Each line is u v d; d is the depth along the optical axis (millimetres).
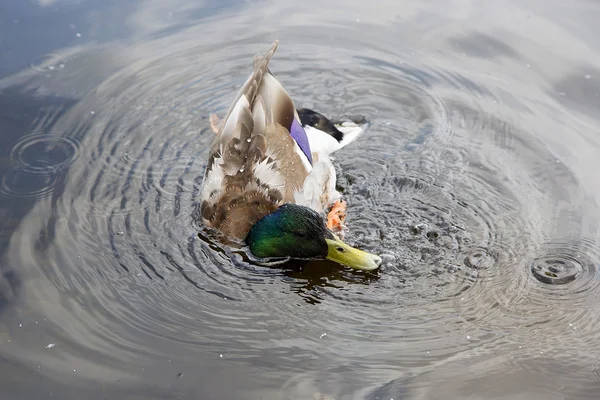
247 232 1725
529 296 1627
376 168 1825
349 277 1668
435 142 1862
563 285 1637
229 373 1544
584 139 1834
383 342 1579
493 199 1759
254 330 1598
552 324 1593
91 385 1530
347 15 2115
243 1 2156
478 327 1592
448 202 1759
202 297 1643
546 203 1746
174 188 1798
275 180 1738
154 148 1862
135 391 1524
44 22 2078
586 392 1520
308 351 1569
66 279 1653
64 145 1854
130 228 1731
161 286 1654
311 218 1696
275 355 1565
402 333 1590
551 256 1673
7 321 1598
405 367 1549
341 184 1802
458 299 1629
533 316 1603
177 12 2125
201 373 1544
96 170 1816
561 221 1719
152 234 1726
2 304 1618
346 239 1716
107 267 1674
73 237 1709
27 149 1842
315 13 2123
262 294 1648
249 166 1738
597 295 1624
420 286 1648
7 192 1771
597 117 1868
